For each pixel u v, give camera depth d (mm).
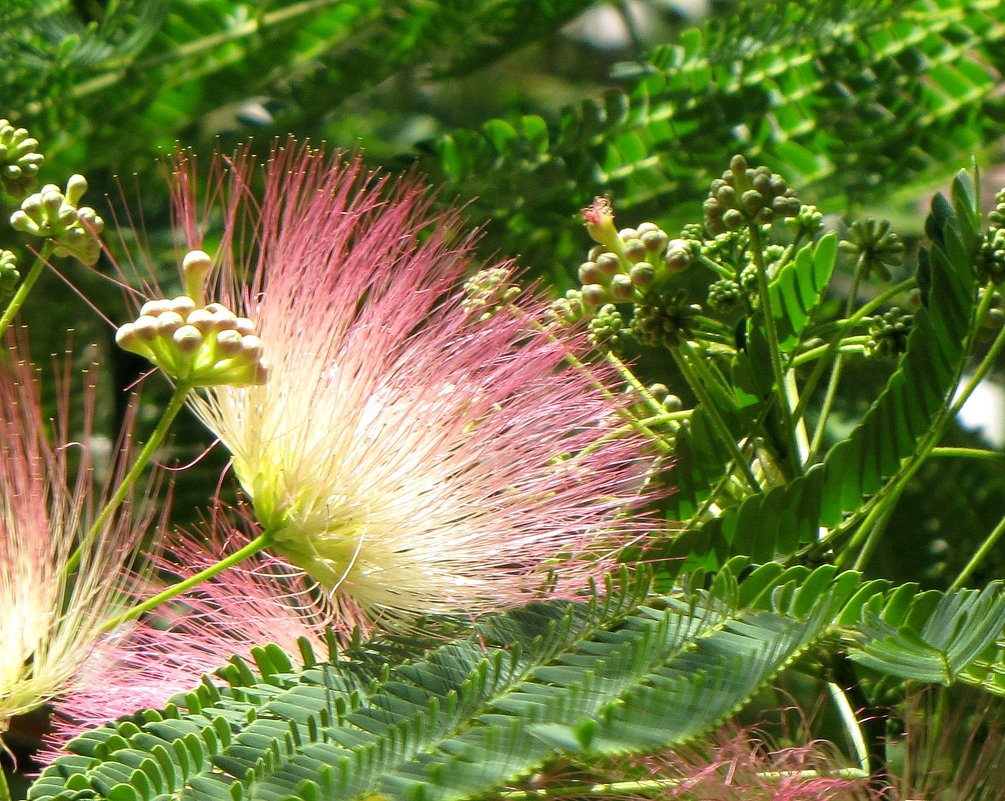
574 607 375
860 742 395
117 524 393
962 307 397
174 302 379
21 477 379
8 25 465
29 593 378
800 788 387
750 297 419
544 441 400
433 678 366
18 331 388
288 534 389
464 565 396
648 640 363
